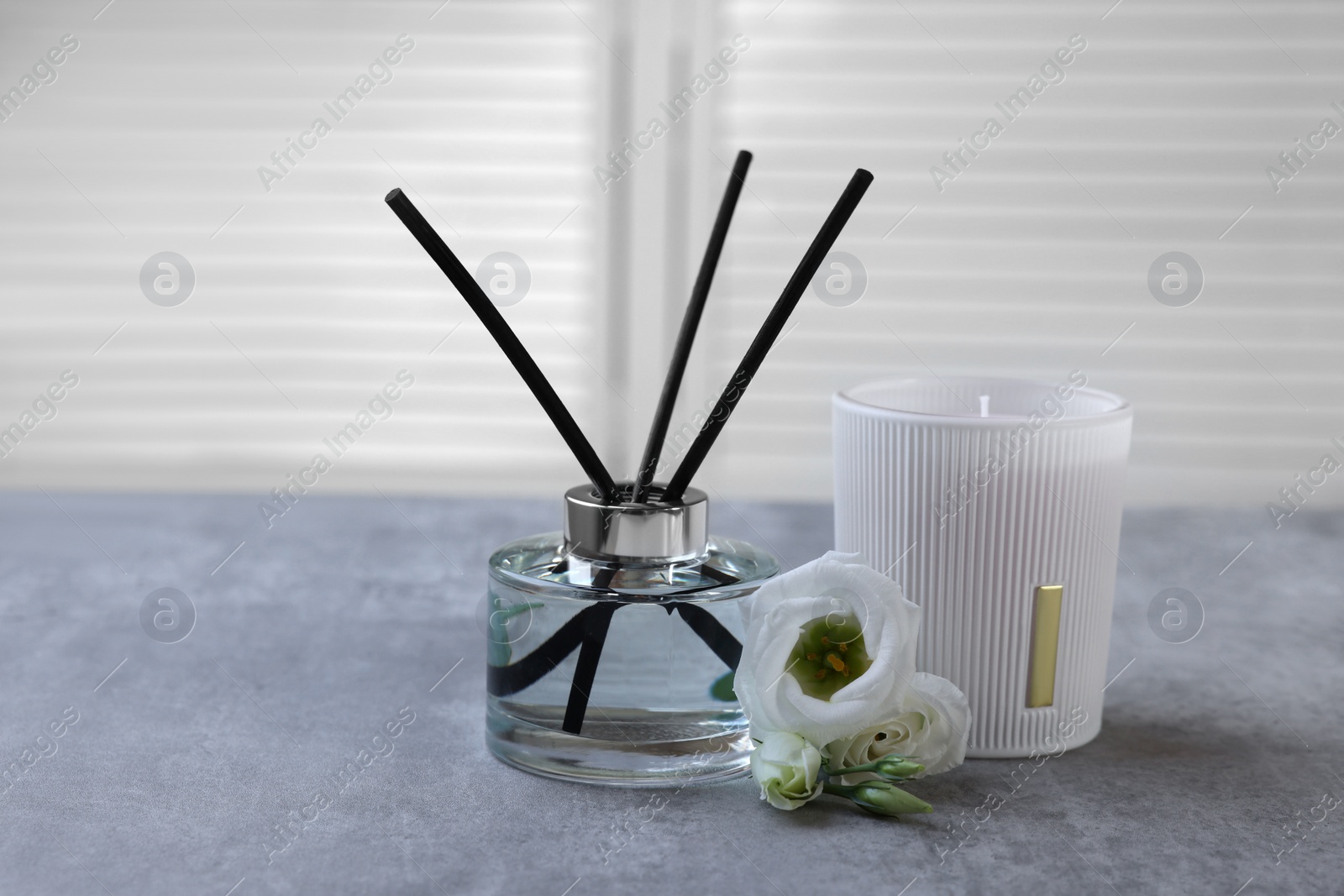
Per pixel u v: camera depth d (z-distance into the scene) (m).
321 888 0.48
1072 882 0.49
